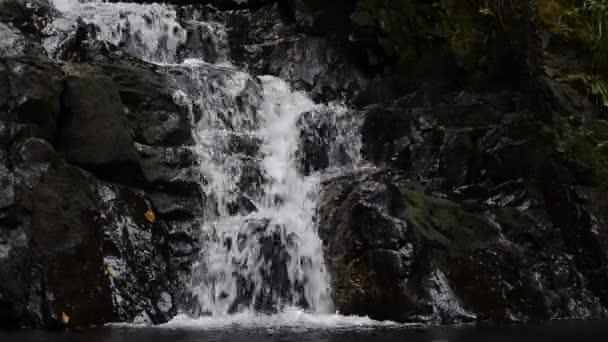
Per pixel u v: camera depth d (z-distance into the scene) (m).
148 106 7.96
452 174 8.37
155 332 5.53
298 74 10.23
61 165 6.40
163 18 10.35
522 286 7.12
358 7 10.06
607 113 9.70
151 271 6.57
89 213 6.30
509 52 9.53
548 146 8.30
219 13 11.17
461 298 6.72
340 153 9.04
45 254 5.86
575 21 10.61
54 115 6.74
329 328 5.91
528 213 7.98
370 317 6.67
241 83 9.11
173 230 7.13
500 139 8.37
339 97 10.16
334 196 7.73
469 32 9.84
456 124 8.79
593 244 7.82
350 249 7.13
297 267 7.14
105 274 6.18
